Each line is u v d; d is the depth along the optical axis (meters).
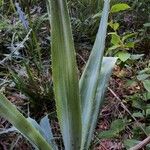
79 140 0.33
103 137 0.45
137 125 0.52
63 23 0.27
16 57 0.65
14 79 0.57
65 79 0.30
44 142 0.32
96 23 0.76
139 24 0.79
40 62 0.62
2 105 0.29
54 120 0.55
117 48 0.57
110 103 0.59
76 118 0.32
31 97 0.56
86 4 0.84
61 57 0.29
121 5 0.56
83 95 0.36
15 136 0.51
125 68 0.67
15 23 0.73
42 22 0.76
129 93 0.61
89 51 0.73
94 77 0.36
